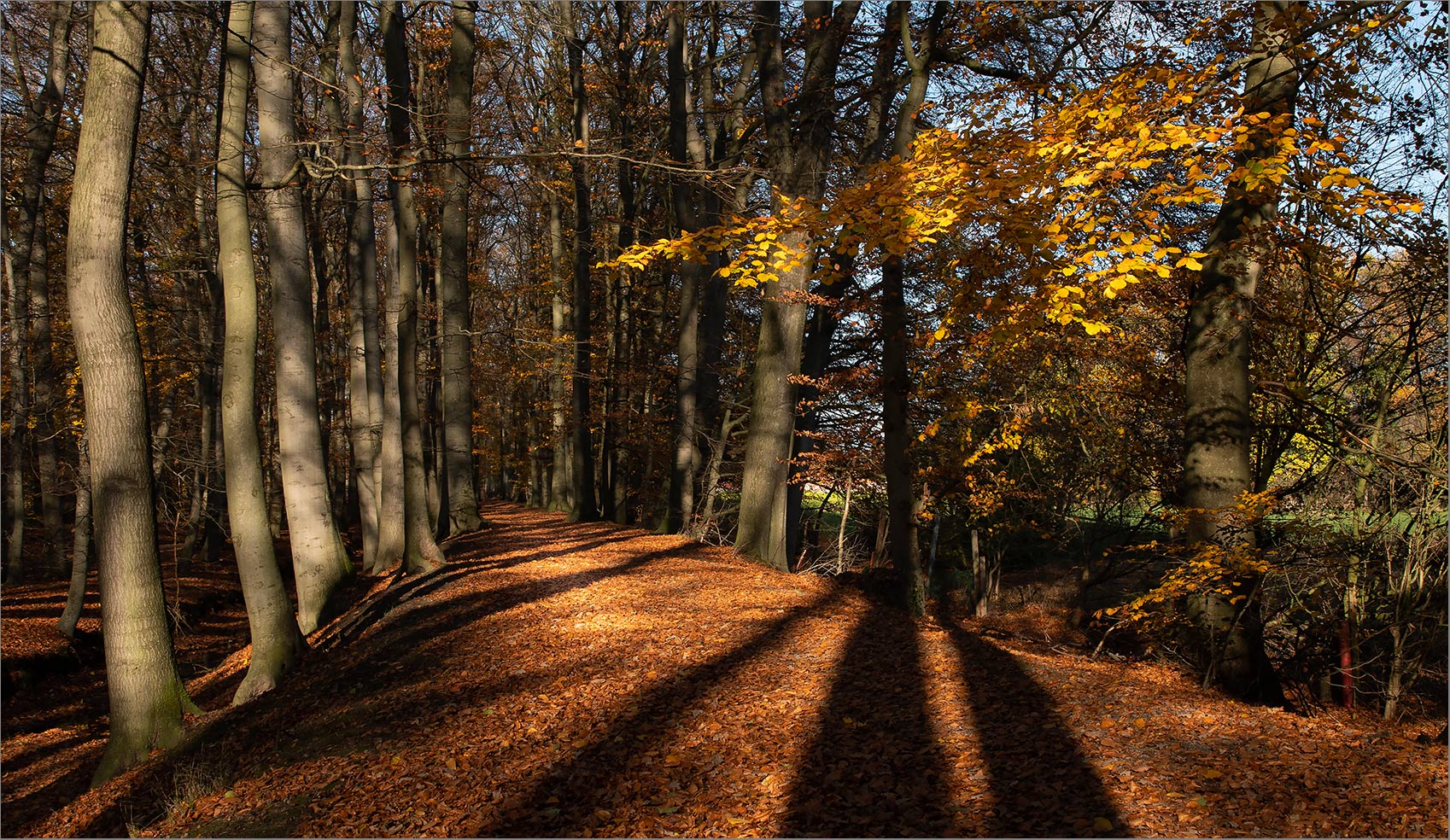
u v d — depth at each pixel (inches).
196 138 711.7
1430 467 307.7
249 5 378.0
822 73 561.9
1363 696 348.8
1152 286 347.9
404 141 524.1
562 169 746.8
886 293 499.8
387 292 745.6
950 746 245.0
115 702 320.8
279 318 489.4
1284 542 323.3
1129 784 209.5
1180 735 240.7
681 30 732.0
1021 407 527.5
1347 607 326.3
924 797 213.3
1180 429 417.1
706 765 246.8
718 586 517.3
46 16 653.3
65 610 547.8
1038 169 226.7
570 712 297.6
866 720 271.9
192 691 457.7
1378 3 248.7
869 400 624.1
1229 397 309.6
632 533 821.9
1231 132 228.1
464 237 788.6
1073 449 524.7
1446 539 305.3
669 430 951.0
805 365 695.1
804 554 744.3
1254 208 298.7
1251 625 305.1
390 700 333.1
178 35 654.5
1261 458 380.8
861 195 244.5
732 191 439.8
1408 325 347.9
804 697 300.5
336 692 353.7
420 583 559.8
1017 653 369.4
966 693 296.8
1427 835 176.9
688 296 782.5
